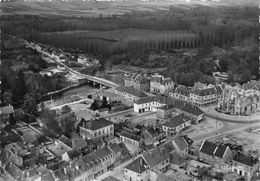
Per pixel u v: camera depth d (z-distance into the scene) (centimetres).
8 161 18662
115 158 19962
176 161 19638
